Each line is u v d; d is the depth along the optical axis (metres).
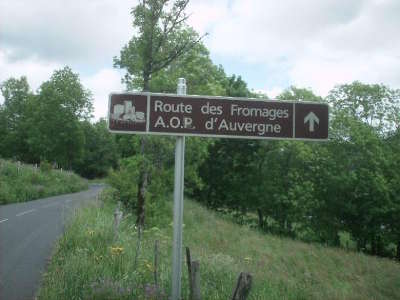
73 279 6.91
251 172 40.53
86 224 11.58
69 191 39.97
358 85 41.09
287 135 4.95
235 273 9.09
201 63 18.69
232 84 40.81
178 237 4.80
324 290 11.32
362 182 36.09
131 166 15.95
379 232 36.66
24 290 7.63
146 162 15.59
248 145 39.00
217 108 4.87
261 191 39.62
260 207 40.16
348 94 41.34
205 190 40.97
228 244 17.83
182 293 6.41
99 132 89.25
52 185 37.44
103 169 89.44
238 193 40.47
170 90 16.31
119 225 11.56
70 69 66.44
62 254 9.76
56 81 65.00
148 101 4.80
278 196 38.00
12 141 73.38
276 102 4.95
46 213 20.39
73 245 10.30
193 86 17.72
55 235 13.70
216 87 18.09
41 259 10.16
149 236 12.88
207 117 4.85
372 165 36.84
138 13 14.11
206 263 9.41
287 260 17.00
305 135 4.98
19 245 11.98
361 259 20.30
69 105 64.50
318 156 37.84
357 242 38.50
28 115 66.06
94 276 6.91
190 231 19.19
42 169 41.94
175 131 4.80
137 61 15.12
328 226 38.00
